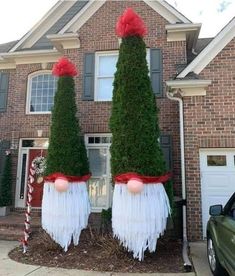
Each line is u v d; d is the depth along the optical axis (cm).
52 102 1317
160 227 693
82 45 1234
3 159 1296
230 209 534
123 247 714
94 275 607
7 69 1407
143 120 728
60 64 924
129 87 743
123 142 723
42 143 1285
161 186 716
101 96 1198
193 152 916
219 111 922
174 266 656
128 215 685
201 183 905
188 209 891
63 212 775
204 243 841
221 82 932
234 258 448
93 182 1156
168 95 967
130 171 701
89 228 912
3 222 1022
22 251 774
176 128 1102
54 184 792
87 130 1173
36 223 1008
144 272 624
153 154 719
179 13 1180
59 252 758
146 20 1204
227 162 908
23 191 1265
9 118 1346
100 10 1245
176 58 1159
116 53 1212
